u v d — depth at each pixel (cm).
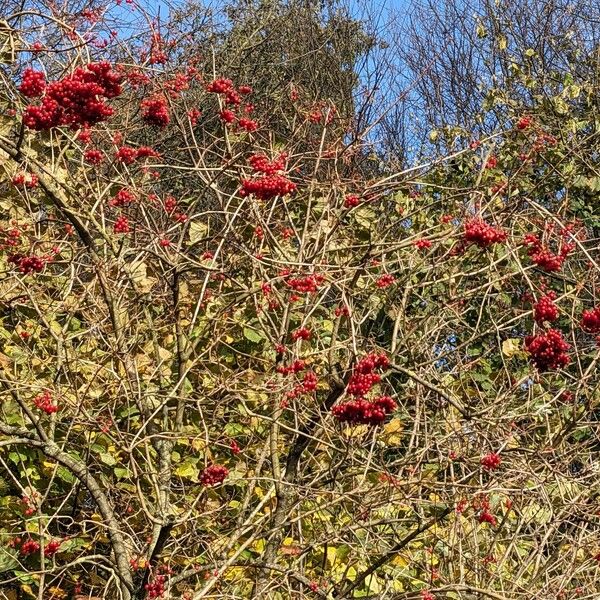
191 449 511
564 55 1183
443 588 368
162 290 514
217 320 457
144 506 358
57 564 471
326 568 470
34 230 499
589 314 388
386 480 421
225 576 441
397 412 548
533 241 401
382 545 450
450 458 403
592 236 805
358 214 603
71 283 425
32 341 497
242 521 404
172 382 485
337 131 722
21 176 405
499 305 634
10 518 461
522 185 701
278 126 957
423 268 488
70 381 425
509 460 441
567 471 461
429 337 528
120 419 489
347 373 383
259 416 393
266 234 443
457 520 421
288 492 409
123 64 464
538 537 505
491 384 594
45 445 364
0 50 389
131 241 531
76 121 337
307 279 407
